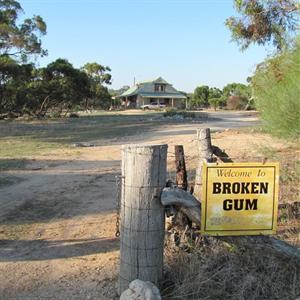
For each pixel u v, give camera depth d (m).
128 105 94.56
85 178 10.68
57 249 5.74
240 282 4.37
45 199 8.50
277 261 4.41
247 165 4.17
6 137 22.48
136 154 4.11
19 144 18.84
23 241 6.07
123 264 4.28
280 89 6.32
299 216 6.25
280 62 6.46
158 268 4.25
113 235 6.25
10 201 8.36
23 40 39.75
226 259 4.68
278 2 11.41
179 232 5.03
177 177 5.52
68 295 4.47
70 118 45.38
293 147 7.88
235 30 12.35
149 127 29.52
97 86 73.06
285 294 4.23
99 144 18.80
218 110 70.38
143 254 4.18
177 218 5.04
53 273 4.99
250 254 4.57
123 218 4.25
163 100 91.69
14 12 40.06
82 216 7.27
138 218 4.15
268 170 4.20
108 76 84.38
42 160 13.85
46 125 33.19
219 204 4.19
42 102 46.75
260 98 6.77
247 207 4.22
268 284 4.32
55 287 4.65
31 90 44.25
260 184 4.21
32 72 43.88
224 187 4.18
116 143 19.09
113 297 4.39
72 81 47.03
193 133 23.44
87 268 5.09
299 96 6.11
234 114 51.44
